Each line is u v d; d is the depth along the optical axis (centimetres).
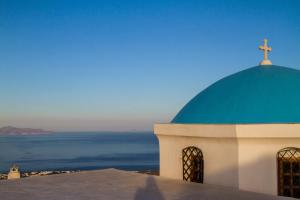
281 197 856
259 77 1084
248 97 1018
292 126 898
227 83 1144
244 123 942
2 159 11200
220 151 979
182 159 1076
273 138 914
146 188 977
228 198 854
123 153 13688
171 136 1112
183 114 1150
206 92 1174
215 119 1020
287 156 917
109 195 905
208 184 991
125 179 1112
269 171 924
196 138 1034
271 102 983
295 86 1025
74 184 1043
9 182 1076
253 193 894
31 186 1017
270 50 1229
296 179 914
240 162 933
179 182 1041
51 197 888
